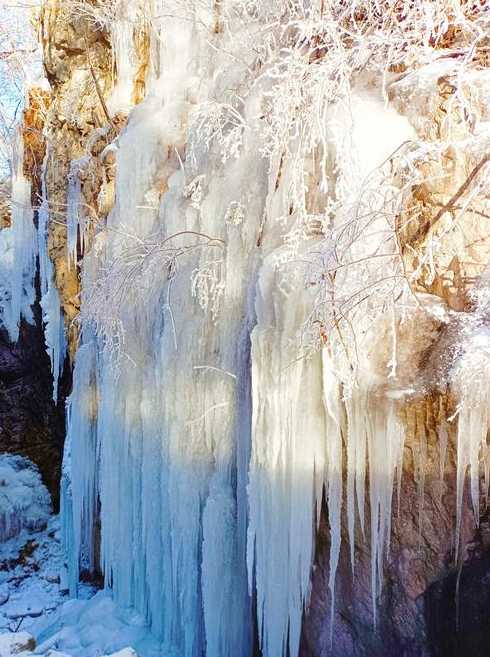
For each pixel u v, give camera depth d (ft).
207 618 17.37
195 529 18.49
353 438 13.58
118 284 21.48
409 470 13.24
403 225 13.60
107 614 22.34
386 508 13.35
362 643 14.28
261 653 16.57
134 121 24.38
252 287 16.39
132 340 22.02
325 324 13.20
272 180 16.48
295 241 14.51
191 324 18.83
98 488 26.25
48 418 36.50
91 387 25.90
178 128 23.45
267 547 15.07
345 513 14.30
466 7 14.96
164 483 19.72
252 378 15.26
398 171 14.16
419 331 13.38
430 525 13.10
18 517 34.09
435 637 13.25
